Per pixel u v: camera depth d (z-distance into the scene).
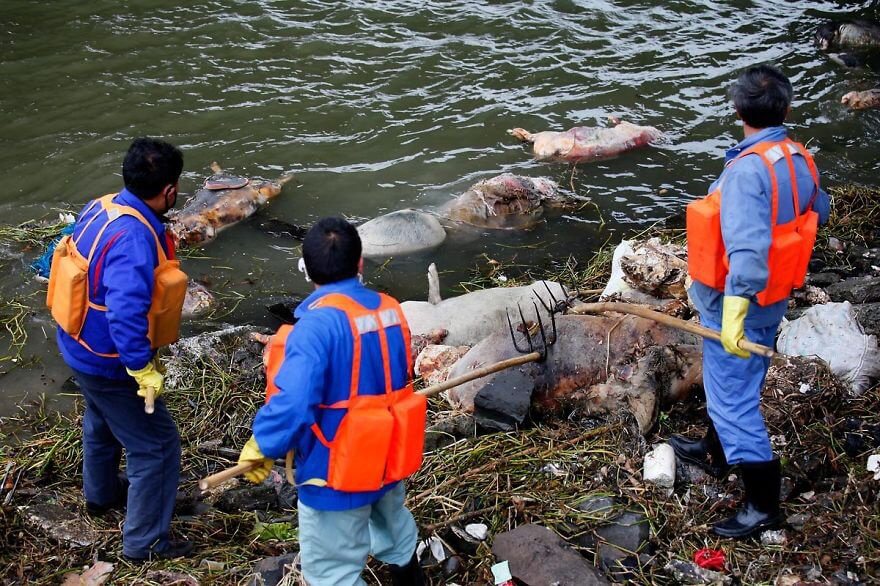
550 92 9.49
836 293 5.95
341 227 3.12
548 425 4.91
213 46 10.32
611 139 8.36
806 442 4.50
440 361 5.39
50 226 7.14
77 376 3.85
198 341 5.80
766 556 3.86
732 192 3.58
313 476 3.12
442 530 4.07
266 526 4.21
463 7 11.41
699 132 8.74
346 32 10.73
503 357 5.09
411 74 9.80
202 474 4.72
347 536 3.21
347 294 3.11
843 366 5.02
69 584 3.88
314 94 9.38
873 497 4.12
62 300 3.68
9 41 10.30
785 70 9.92
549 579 3.63
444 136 8.67
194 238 7.08
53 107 8.98
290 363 2.92
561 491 4.32
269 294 6.56
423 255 7.01
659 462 4.36
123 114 8.89
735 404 3.84
